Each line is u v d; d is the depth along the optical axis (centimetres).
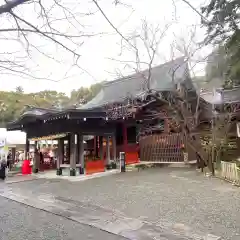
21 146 2495
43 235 563
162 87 1784
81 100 2809
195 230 557
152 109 1942
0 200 968
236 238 505
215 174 1299
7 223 659
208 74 1788
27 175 1712
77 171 1697
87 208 786
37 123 1845
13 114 1920
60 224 640
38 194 1050
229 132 1773
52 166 2059
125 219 657
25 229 607
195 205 752
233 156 1678
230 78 1836
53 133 1675
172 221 623
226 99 1861
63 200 914
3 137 2239
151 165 1859
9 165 2081
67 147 1994
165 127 2038
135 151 2142
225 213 664
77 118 1462
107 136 1783
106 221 648
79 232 577
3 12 228
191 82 1636
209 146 1395
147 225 605
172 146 1948
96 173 1598
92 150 2323
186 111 1403
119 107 1777
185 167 1728
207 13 1262
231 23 1216
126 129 2195
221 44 1539
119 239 529
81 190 1085
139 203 809
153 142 2070
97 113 1518
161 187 1052
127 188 1066
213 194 884
